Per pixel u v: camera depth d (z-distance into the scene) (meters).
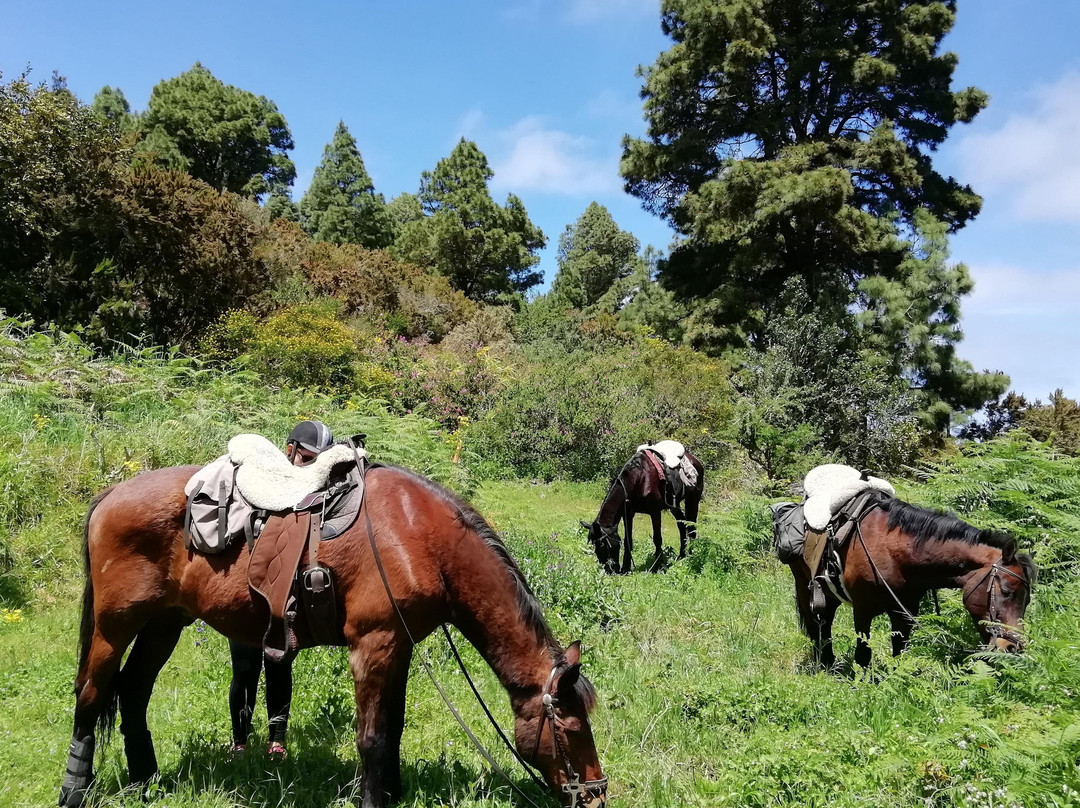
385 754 3.40
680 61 28.39
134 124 43.50
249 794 3.71
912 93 29.33
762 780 3.67
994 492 7.98
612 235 60.06
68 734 4.27
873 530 5.57
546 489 15.34
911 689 4.64
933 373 24.31
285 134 47.97
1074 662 4.19
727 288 27.16
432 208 54.69
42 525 7.18
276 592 3.40
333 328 16.44
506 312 32.69
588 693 3.38
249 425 10.49
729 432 16.58
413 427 11.66
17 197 14.14
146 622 3.70
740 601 7.92
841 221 24.98
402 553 3.41
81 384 9.99
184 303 16.55
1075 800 3.08
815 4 28.23
